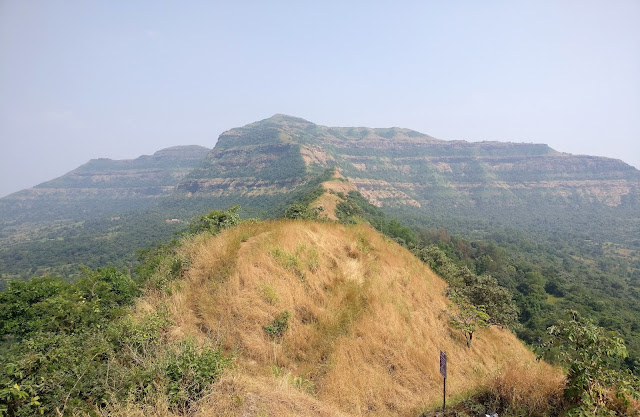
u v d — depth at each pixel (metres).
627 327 43.56
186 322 8.70
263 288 10.10
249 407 5.69
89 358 6.19
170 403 5.41
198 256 11.38
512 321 15.61
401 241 39.62
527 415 6.06
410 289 14.75
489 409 6.40
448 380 9.78
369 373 8.77
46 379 5.55
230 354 7.59
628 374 5.95
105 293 13.61
